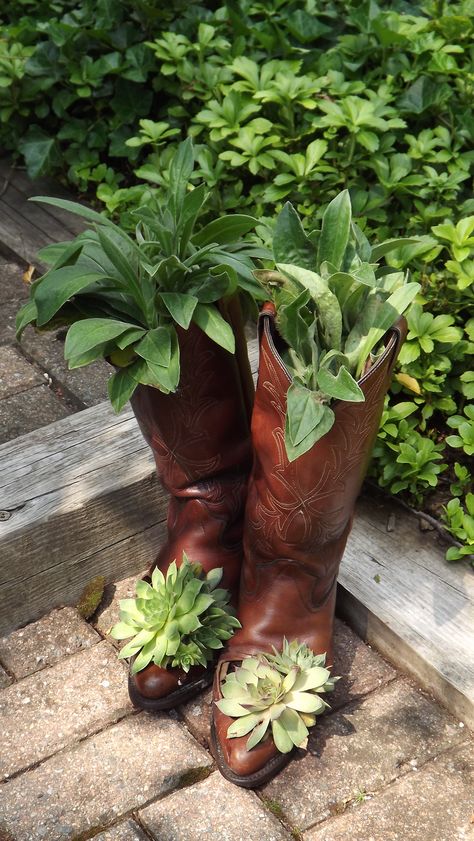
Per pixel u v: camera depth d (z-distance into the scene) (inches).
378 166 75.4
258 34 85.2
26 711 58.6
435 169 78.3
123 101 89.6
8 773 55.7
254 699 54.0
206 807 53.9
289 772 55.2
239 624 58.1
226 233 57.3
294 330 51.2
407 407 65.1
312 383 51.2
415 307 65.6
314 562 56.0
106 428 67.3
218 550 60.8
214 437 58.6
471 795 54.1
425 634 58.6
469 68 80.3
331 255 51.8
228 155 76.9
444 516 64.1
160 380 51.7
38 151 91.1
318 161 77.4
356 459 52.7
